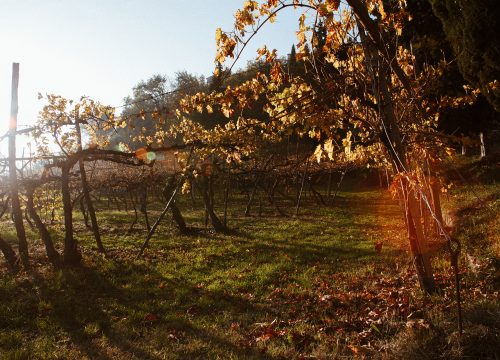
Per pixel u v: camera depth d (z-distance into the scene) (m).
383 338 6.16
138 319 7.91
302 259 12.64
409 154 8.60
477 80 13.26
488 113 18.42
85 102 13.45
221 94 7.00
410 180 5.52
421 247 7.79
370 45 7.39
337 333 6.57
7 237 17.77
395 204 27.27
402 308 7.10
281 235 17.33
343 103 7.77
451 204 17.84
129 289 9.88
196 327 7.38
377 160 10.61
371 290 8.67
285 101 7.01
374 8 7.65
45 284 10.09
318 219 21.91
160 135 11.80
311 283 9.85
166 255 14.04
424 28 15.85
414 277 9.20
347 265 11.57
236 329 7.23
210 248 14.89
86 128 15.30
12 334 7.16
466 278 8.48
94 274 11.11
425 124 8.98
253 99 7.00
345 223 20.22
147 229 19.78
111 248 15.20
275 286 9.92
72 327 7.60
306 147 27.34
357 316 7.23
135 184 21.33
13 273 11.41
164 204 31.75
